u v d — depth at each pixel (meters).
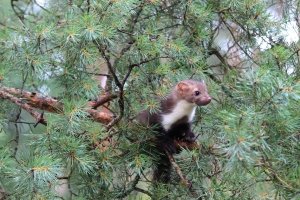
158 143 9.38
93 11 8.20
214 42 11.47
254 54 10.50
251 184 7.78
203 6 10.01
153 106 8.84
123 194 8.82
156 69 8.91
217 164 8.46
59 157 7.82
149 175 9.73
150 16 9.80
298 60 9.12
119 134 8.80
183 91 9.66
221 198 7.98
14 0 13.29
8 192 8.32
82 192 8.59
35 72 8.48
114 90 9.75
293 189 7.30
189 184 8.45
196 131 10.10
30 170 7.20
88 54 8.06
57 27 8.69
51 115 7.91
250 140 6.64
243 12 9.84
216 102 10.15
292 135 7.36
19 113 9.84
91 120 8.76
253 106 7.23
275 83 7.09
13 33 8.48
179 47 8.98
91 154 8.20
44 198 7.55
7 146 8.91
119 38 8.98
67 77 8.79
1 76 8.59
